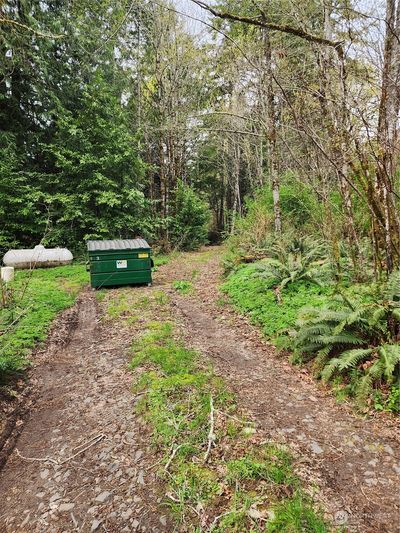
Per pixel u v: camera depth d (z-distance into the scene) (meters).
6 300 6.62
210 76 18.42
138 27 16.09
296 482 2.55
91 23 15.27
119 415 3.56
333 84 4.69
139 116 18.08
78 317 7.12
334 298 5.05
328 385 4.07
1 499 2.62
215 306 7.52
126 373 4.45
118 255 9.42
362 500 2.43
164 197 19.20
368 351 3.89
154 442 3.05
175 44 17.00
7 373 4.45
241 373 4.49
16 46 12.78
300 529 2.13
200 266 13.02
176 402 3.58
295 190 11.49
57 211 14.45
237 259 10.08
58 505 2.52
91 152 14.97
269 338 5.62
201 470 2.70
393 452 2.92
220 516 2.29
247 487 2.52
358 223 6.66
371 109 4.46
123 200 15.52
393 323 4.05
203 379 4.04
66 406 3.85
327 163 6.38
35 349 5.30
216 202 32.75
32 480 2.79
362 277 5.70
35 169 15.48
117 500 2.52
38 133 15.28
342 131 4.43
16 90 14.62
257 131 16.86
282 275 7.09
